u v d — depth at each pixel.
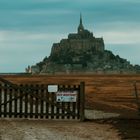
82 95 28.86
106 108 41.03
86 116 32.47
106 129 24.98
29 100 29.30
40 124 26.73
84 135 22.66
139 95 65.06
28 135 22.14
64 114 29.12
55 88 28.95
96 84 110.75
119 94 67.12
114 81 139.62
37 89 29.00
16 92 29.17
